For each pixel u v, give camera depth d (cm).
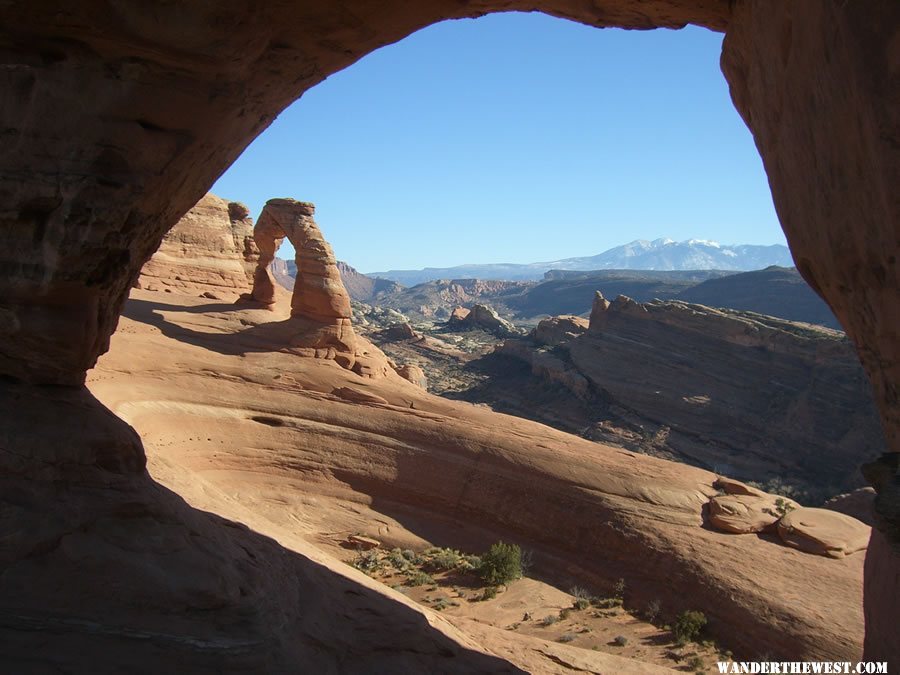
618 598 2191
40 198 834
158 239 1034
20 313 882
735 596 2000
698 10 991
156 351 2739
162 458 2033
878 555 957
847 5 582
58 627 770
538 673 1367
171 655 798
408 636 1166
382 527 2516
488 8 1021
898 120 562
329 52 956
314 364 2967
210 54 810
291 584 1123
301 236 3067
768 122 854
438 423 2828
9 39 790
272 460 2636
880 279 670
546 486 2559
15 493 860
